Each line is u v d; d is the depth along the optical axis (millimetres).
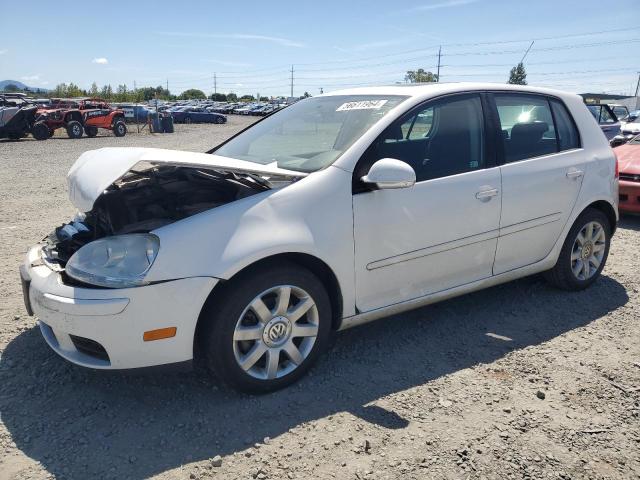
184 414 2752
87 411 2775
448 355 3385
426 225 3301
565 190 4031
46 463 2381
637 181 6832
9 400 2863
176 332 2621
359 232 3055
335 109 3730
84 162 3219
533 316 3973
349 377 3113
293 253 2893
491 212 3598
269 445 2512
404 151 3291
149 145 21125
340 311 3111
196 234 2654
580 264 4371
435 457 2434
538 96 4082
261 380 2873
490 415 2756
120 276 2559
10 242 5898
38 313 2775
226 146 4094
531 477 2320
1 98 37969
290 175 2945
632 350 3473
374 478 2301
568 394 2957
